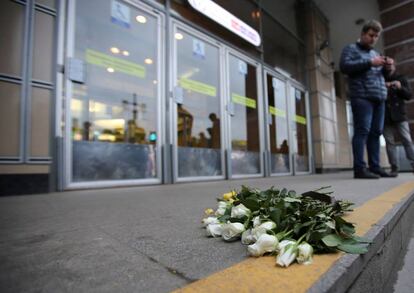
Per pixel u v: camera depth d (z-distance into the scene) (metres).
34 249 0.86
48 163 2.54
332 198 1.25
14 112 2.35
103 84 3.12
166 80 3.75
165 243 0.92
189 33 4.14
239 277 0.62
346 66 3.73
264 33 5.80
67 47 2.78
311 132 7.09
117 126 3.21
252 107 5.23
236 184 3.47
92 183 2.86
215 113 4.46
